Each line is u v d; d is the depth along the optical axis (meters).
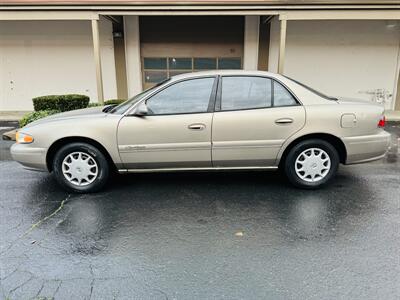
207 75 4.14
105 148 4.10
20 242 3.09
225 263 2.75
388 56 11.69
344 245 3.01
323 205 3.86
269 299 2.33
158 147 4.11
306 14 9.34
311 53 11.77
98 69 10.07
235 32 11.80
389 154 6.29
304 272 2.62
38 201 4.02
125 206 3.87
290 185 4.48
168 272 2.63
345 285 2.46
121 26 11.62
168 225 3.41
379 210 3.72
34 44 11.85
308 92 4.20
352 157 4.23
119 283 2.50
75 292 2.40
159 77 12.27
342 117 4.10
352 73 11.90
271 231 3.27
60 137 4.09
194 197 4.11
